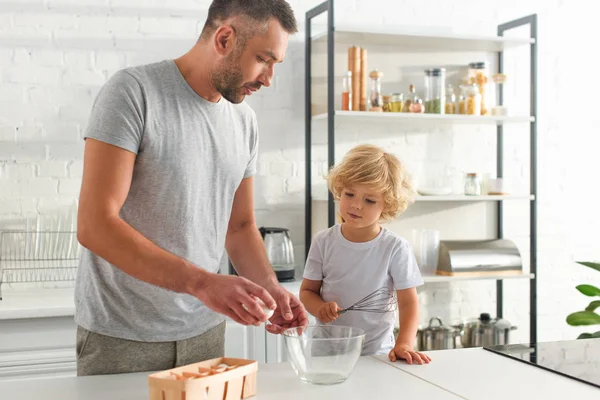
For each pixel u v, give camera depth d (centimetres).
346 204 214
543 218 374
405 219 353
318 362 138
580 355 160
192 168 166
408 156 351
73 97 306
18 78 300
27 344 257
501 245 341
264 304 135
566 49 374
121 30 311
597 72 379
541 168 374
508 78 365
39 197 303
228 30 161
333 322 216
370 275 215
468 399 129
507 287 370
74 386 138
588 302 382
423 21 353
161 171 163
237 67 162
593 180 381
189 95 167
